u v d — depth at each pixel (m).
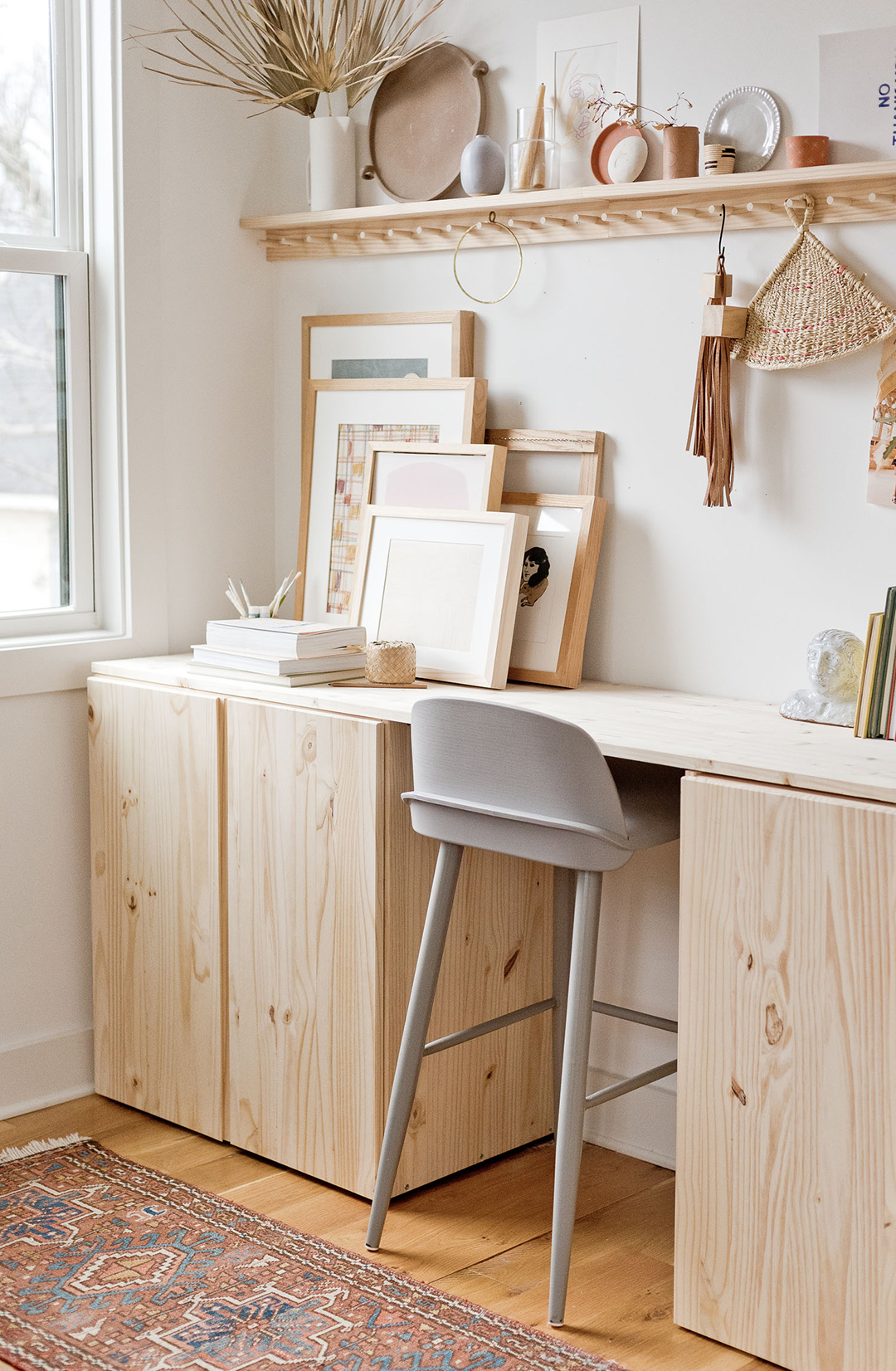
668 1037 2.46
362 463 2.80
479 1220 2.25
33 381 2.67
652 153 2.38
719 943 1.84
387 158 2.76
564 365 2.53
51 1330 1.90
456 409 2.64
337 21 2.68
